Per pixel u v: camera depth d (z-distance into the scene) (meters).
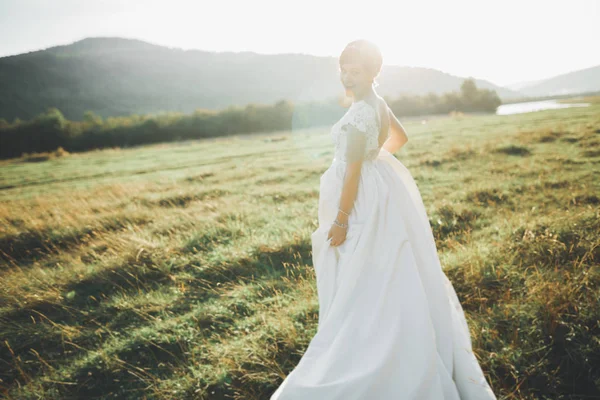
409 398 1.60
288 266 4.41
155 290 4.23
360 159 1.82
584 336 2.46
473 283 3.30
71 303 4.14
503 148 10.34
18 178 17.77
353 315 1.79
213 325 3.36
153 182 11.55
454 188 7.16
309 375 1.70
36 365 3.13
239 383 2.59
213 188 9.33
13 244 6.17
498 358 2.40
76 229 6.48
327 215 2.08
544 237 3.76
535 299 2.82
